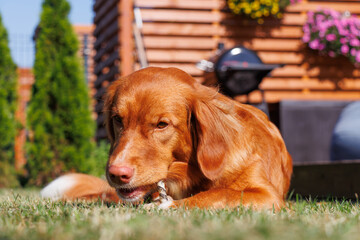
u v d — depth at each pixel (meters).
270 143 3.93
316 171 5.66
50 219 2.37
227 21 9.91
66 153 9.03
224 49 9.09
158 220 2.27
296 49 10.24
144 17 9.57
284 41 10.20
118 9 9.75
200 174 3.60
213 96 3.69
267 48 10.13
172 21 9.67
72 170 9.06
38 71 9.31
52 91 9.17
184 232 1.92
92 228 2.01
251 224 2.14
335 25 9.97
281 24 10.16
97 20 11.80
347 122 7.71
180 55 9.73
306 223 2.27
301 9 10.23
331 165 5.39
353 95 10.54
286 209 3.15
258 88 8.57
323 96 10.41
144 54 9.09
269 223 2.17
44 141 9.05
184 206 3.00
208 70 8.81
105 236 1.82
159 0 9.58
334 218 2.56
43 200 3.93
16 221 2.38
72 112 9.13
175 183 3.60
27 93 12.90
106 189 4.48
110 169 3.11
